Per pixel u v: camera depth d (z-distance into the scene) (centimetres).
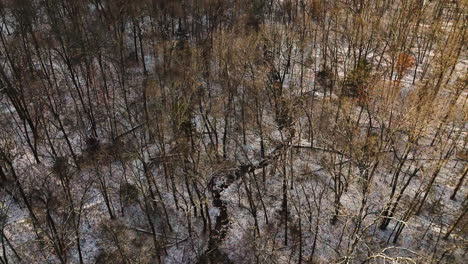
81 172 4359
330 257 3822
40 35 4941
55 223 3934
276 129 4828
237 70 4703
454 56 4556
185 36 5694
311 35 5594
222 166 4475
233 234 4059
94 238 3947
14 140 4425
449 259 3688
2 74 4297
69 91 4906
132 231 4025
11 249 3766
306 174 4366
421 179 4162
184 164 4034
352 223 3972
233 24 5325
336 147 4372
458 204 4050
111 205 4131
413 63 5153
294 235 4009
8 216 3978
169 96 4581
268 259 3806
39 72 4872
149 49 5569
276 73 5172
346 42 5772
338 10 5678
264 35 5106
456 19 5181
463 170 4184
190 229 3984
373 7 6122
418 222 3947
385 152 4066
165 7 5591
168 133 4525
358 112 4778
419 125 3781
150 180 4125
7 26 5572
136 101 4872
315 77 5228
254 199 4288
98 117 4831
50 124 4697
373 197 4097
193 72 4638
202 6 5647
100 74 5194
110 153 4528
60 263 3728
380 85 4872
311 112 4756
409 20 5400
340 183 3866
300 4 6050
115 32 5097
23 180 4216
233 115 4881
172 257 3912
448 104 4491
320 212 4109
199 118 4844
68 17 5278
